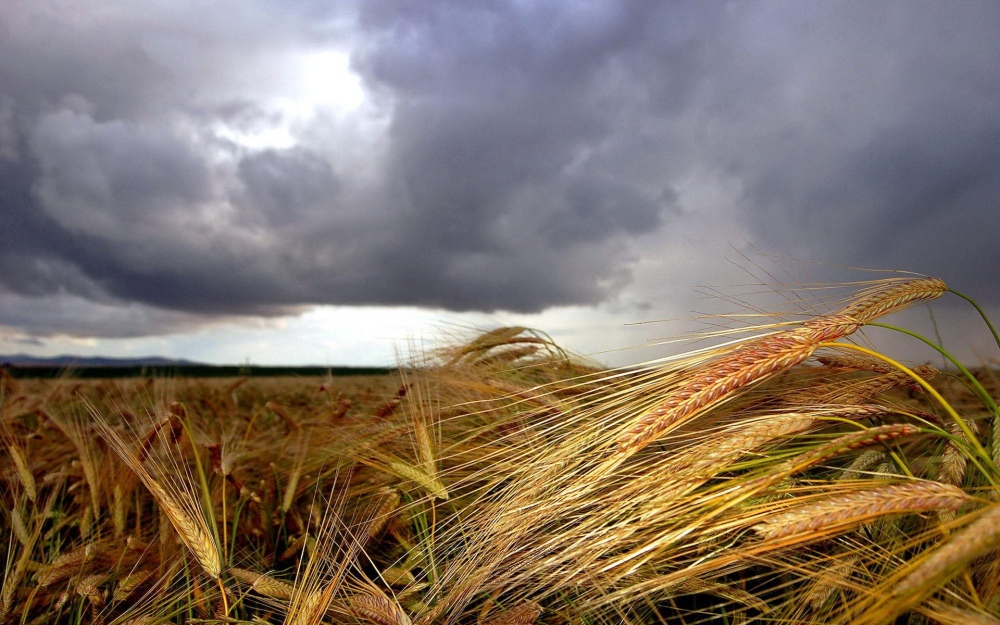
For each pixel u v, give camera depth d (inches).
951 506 54.0
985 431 88.1
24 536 103.7
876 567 73.0
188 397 247.1
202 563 80.7
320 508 121.2
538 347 170.6
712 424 95.3
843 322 69.7
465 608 85.6
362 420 154.2
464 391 148.5
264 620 79.4
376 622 69.4
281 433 177.3
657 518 71.7
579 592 83.5
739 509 71.8
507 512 83.0
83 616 94.6
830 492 67.9
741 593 78.1
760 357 69.3
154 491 85.8
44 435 174.2
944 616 51.4
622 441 71.9
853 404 84.2
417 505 113.1
